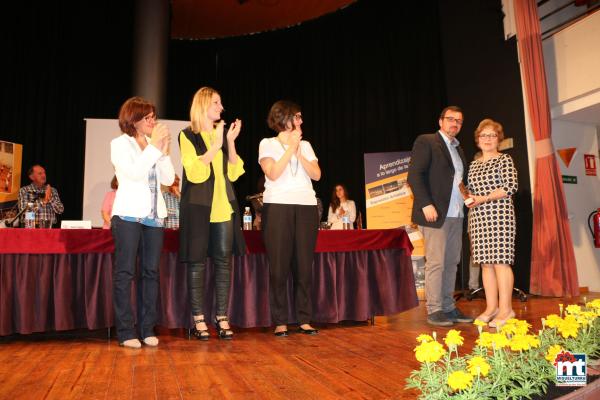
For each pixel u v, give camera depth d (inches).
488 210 114.4
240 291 111.5
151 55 258.2
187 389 60.4
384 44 279.4
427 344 48.7
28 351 87.2
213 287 110.0
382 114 277.6
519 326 57.6
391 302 119.0
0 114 249.9
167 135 94.0
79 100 274.2
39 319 98.5
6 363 76.6
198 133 102.0
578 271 216.5
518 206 209.9
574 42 204.2
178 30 323.9
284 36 318.7
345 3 293.7
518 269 209.8
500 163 114.5
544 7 224.2
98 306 101.9
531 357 55.9
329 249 114.3
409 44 268.2
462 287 224.2
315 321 115.7
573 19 212.1
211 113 103.4
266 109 315.6
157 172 97.4
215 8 301.9
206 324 109.6
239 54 327.0
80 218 264.8
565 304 160.7
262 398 56.6
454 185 120.3
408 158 249.1
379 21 281.9
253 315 110.0
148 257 94.7
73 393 58.9
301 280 105.3
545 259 192.1
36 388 61.3
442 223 116.5
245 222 135.0
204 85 326.6
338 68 298.4
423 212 116.7
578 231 219.9
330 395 57.7
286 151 102.5
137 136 96.0
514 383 52.1
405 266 121.3
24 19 259.9
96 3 283.1
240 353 83.5
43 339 100.7
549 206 192.1
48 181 260.1
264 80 319.0
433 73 255.4
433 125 254.4
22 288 97.7
